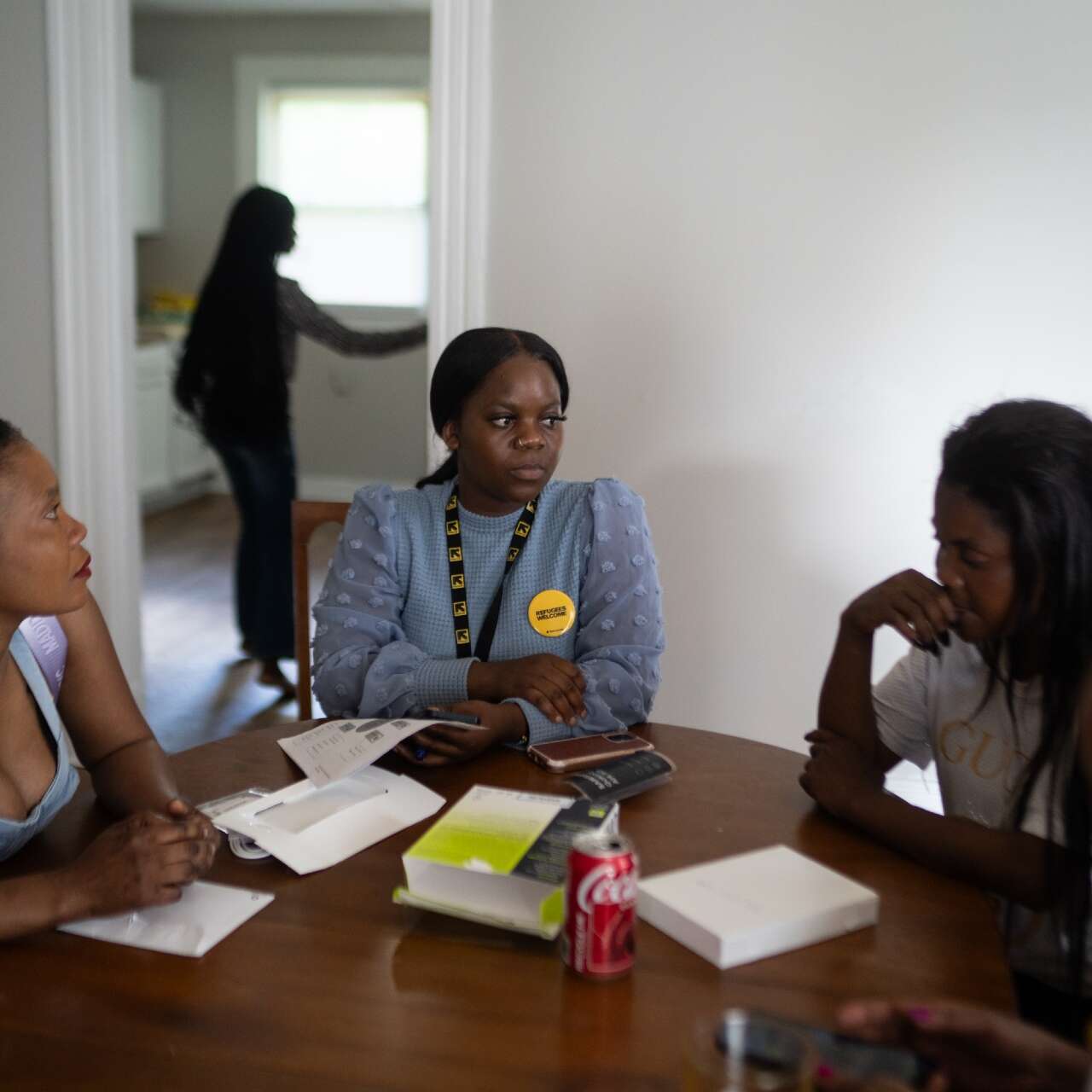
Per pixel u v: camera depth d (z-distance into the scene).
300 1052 0.88
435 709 1.50
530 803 1.15
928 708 1.44
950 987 0.97
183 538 5.68
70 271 3.01
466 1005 0.94
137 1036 0.89
